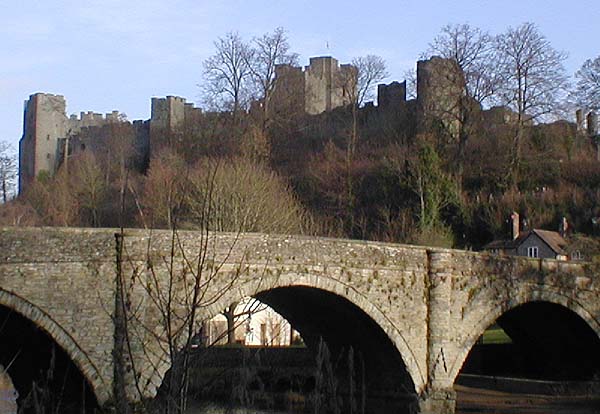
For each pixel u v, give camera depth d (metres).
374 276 39.16
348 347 43.53
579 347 50.75
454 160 82.75
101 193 71.50
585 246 66.69
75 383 33.00
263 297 40.62
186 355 13.18
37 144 118.06
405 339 39.94
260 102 92.50
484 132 84.06
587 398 44.62
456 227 77.19
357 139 96.00
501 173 82.00
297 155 92.31
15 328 33.22
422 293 40.75
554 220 77.38
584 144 87.12
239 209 54.47
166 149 86.56
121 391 14.45
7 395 42.72
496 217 77.38
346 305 39.16
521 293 44.03
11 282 30.86
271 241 35.88
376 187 80.75
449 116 85.88
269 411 38.91
